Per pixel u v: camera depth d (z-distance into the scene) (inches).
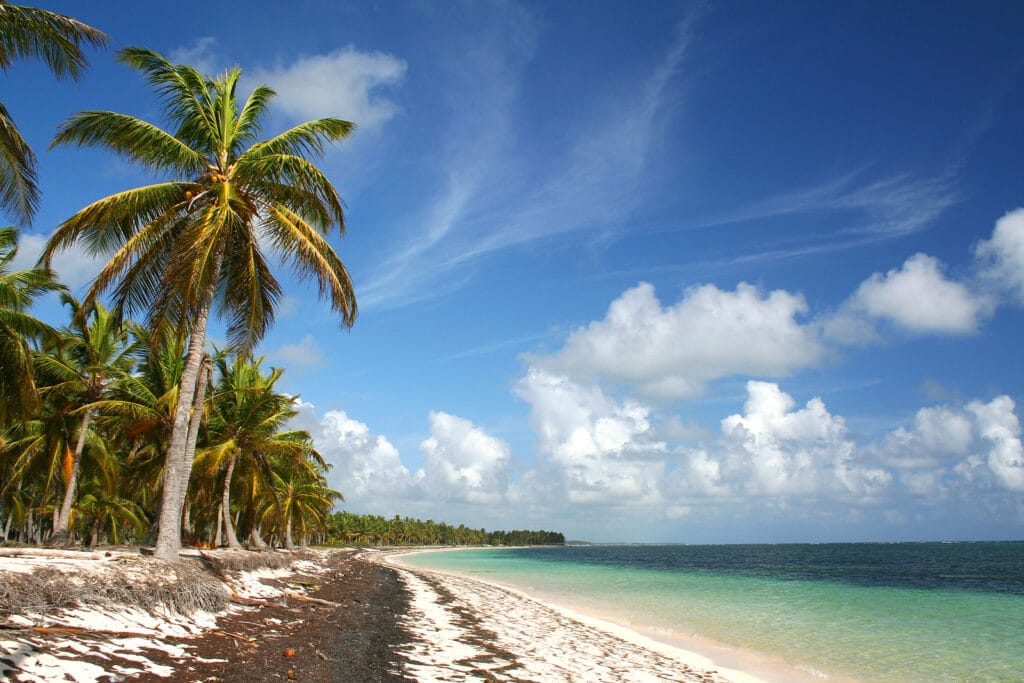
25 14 527.2
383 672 450.9
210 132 721.6
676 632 886.4
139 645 399.5
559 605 1236.5
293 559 1416.1
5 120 530.6
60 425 985.5
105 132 637.3
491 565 3572.8
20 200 562.6
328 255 724.7
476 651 582.9
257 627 566.3
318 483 1935.3
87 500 1662.2
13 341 709.9
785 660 688.4
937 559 4345.5
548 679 484.4
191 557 790.5
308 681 397.4
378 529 6884.8
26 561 482.6
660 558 5246.1
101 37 561.0
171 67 694.5
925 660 700.7
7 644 324.2
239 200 690.8
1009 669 653.3
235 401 1250.6
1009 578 2292.1
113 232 679.7
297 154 733.3
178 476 660.1
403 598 1075.9
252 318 755.4
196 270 615.8
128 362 1090.1
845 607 1250.6
